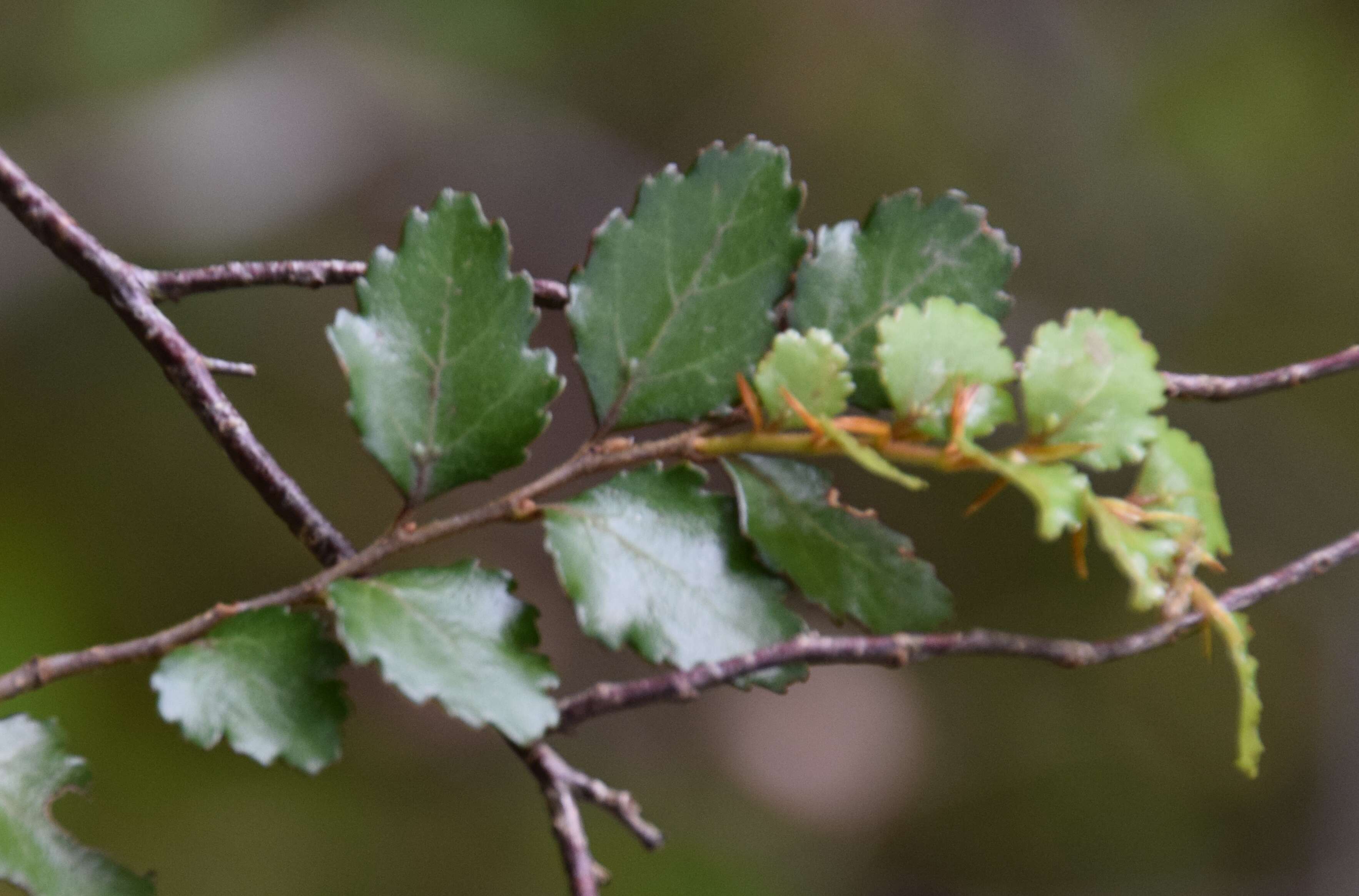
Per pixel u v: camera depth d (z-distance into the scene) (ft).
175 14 4.42
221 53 4.49
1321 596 4.57
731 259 1.38
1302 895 4.13
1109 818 4.35
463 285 1.37
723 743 4.34
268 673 1.34
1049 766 4.46
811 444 1.36
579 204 4.66
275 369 4.26
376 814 3.61
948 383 1.36
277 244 4.38
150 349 1.38
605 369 1.37
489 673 1.34
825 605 1.36
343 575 1.36
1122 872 4.27
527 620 1.35
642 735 4.23
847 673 4.65
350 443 4.28
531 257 4.56
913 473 4.51
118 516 3.85
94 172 4.20
